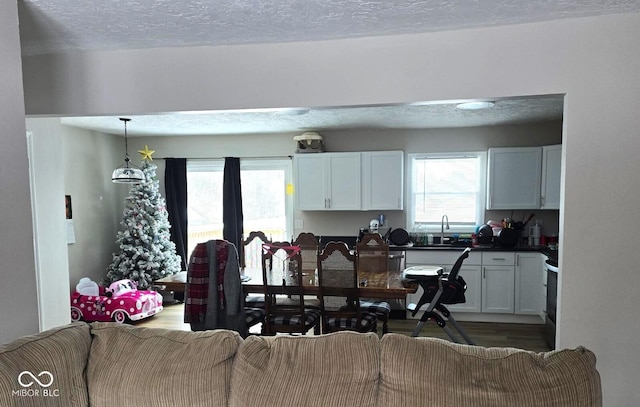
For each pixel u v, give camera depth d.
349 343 1.55
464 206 5.15
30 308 1.77
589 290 2.14
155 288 5.31
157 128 5.03
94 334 1.71
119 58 2.53
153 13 1.98
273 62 2.43
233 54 2.45
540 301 4.33
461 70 2.24
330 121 4.57
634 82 2.06
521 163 4.67
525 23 2.16
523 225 4.79
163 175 5.87
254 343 1.63
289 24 2.14
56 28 2.16
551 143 4.84
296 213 5.55
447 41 2.25
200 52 2.47
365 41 2.34
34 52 2.54
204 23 2.12
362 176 5.09
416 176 5.24
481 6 1.94
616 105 2.09
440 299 3.37
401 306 4.70
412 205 5.25
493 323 4.50
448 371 1.41
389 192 5.05
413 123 4.73
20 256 1.72
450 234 5.07
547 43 2.14
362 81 2.35
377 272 3.64
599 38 2.09
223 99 2.47
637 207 2.08
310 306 3.55
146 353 1.60
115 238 5.72
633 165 2.08
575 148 2.13
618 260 2.11
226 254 3.00
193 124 4.72
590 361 1.41
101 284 5.43
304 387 1.46
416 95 2.30
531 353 1.47
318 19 2.07
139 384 1.53
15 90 1.70
